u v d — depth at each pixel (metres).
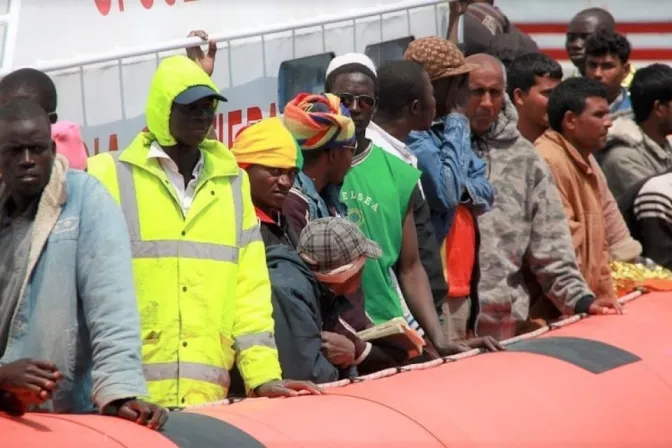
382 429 12.80
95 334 11.53
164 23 16.39
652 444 15.35
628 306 18.50
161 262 13.32
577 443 14.43
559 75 21.61
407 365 15.23
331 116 15.23
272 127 14.61
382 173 16.33
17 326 11.67
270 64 18.00
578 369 15.62
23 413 11.09
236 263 13.59
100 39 15.52
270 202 14.59
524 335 17.20
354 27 19.62
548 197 18.50
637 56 29.34
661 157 22.50
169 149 13.56
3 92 13.56
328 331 14.65
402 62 17.56
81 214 11.77
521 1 29.52
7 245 11.73
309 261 14.35
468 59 18.78
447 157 17.48
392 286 16.30
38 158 11.58
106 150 15.56
